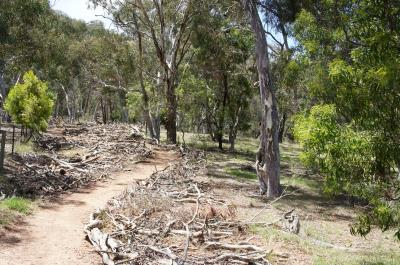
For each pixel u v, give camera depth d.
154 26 30.95
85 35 56.47
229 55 30.14
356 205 16.62
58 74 52.03
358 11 7.71
